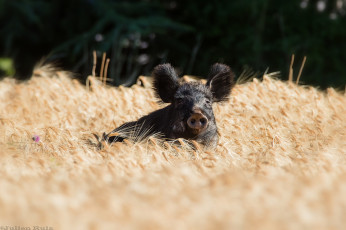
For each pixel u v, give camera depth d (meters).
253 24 41.84
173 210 9.79
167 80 16.88
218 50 41.62
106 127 17.22
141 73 42.12
